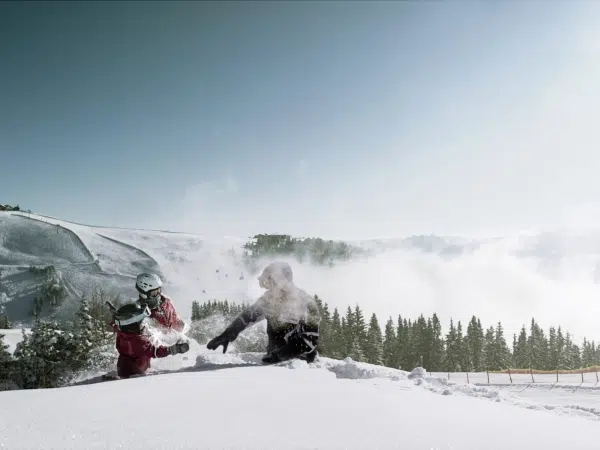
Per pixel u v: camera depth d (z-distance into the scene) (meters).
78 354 9.97
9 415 3.30
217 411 3.46
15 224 197.88
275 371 6.03
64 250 190.38
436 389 4.86
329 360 7.50
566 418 3.61
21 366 10.82
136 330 6.91
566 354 92.69
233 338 7.74
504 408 3.93
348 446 2.58
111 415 3.29
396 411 3.58
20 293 152.88
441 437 2.81
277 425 3.03
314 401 3.93
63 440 2.63
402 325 98.81
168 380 5.20
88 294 157.88
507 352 90.19
